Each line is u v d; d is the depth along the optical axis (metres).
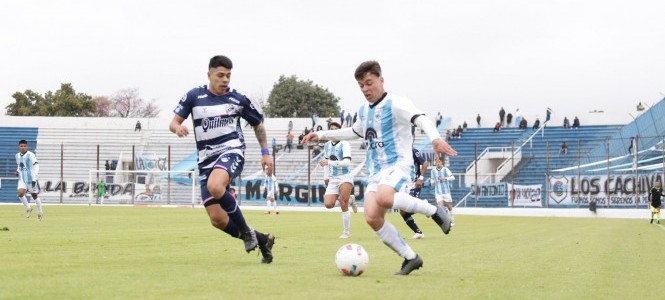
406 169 13.41
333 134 14.34
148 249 19.02
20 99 142.50
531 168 83.81
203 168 14.95
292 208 78.62
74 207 69.25
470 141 95.75
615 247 22.48
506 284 12.33
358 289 11.15
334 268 14.35
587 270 15.08
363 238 25.75
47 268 13.58
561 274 14.20
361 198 82.06
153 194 87.12
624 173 70.38
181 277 12.38
